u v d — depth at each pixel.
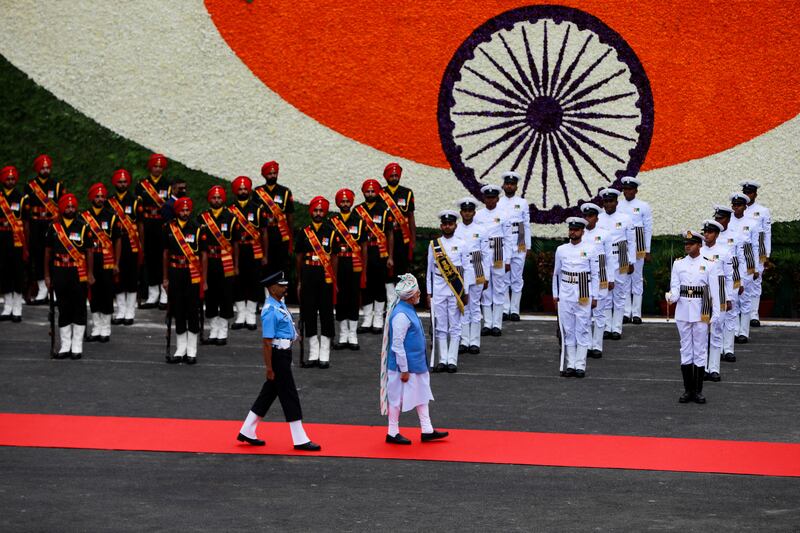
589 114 54.50
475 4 54.44
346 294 42.84
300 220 54.12
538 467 28.31
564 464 28.55
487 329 46.44
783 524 24.17
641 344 45.09
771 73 54.50
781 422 32.94
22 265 47.38
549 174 54.59
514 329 47.91
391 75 54.72
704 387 37.53
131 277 46.91
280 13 54.66
